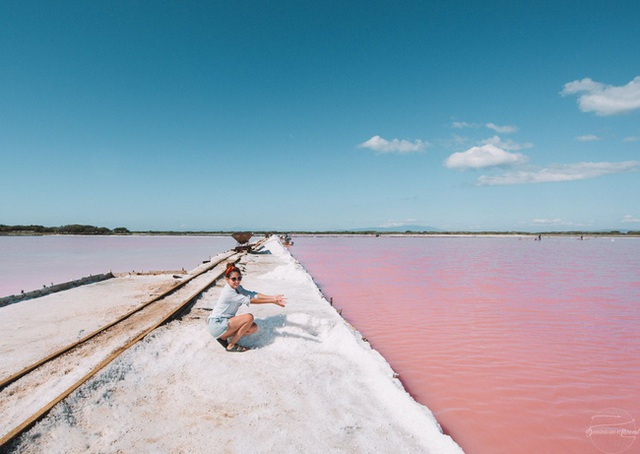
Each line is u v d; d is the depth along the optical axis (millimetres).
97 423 3311
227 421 3389
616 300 10828
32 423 3094
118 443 3045
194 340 5363
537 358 6121
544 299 10977
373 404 3807
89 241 48531
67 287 10617
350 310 9516
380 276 16078
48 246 37438
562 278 15469
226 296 5090
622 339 7121
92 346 5164
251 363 4664
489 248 38562
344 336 5527
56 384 3916
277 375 4328
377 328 7867
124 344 5102
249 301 5137
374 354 5223
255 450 2961
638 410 4512
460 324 8180
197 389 4000
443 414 4406
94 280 12070
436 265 20734
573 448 3766
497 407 4562
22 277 15406
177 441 3086
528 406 4598
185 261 22391
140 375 4285
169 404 3693
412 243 49812
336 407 3684
